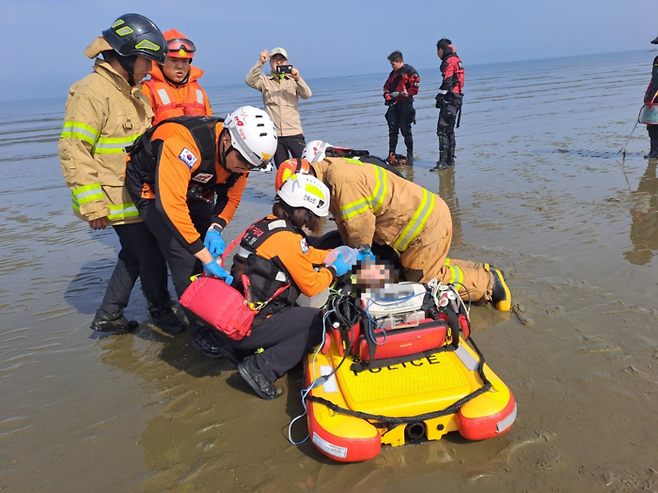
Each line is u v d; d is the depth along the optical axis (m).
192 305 3.13
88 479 2.81
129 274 4.20
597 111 16.64
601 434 2.83
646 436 2.79
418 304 3.14
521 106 20.25
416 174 9.53
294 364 3.41
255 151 3.16
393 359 3.11
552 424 2.94
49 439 3.15
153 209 3.61
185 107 4.74
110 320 4.29
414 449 2.84
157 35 3.57
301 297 3.63
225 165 3.34
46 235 7.15
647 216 6.17
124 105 3.74
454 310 3.21
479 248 5.57
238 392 3.54
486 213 6.80
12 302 5.05
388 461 2.77
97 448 3.05
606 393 3.17
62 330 4.50
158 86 4.67
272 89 7.66
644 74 36.91
